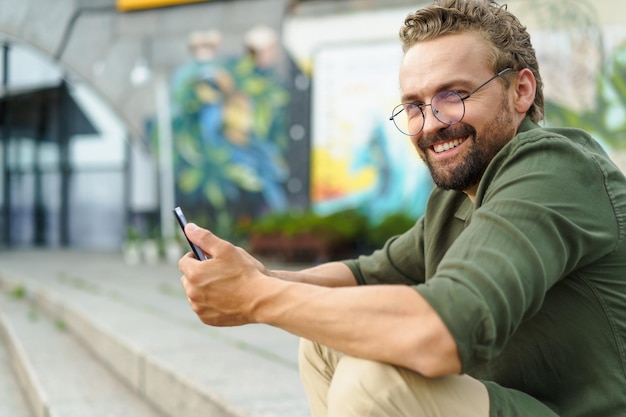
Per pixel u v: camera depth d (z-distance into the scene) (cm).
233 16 1102
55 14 1220
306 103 1049
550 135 133
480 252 119
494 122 141
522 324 137
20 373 415
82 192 1415
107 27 1193
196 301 137
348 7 1005
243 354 321
